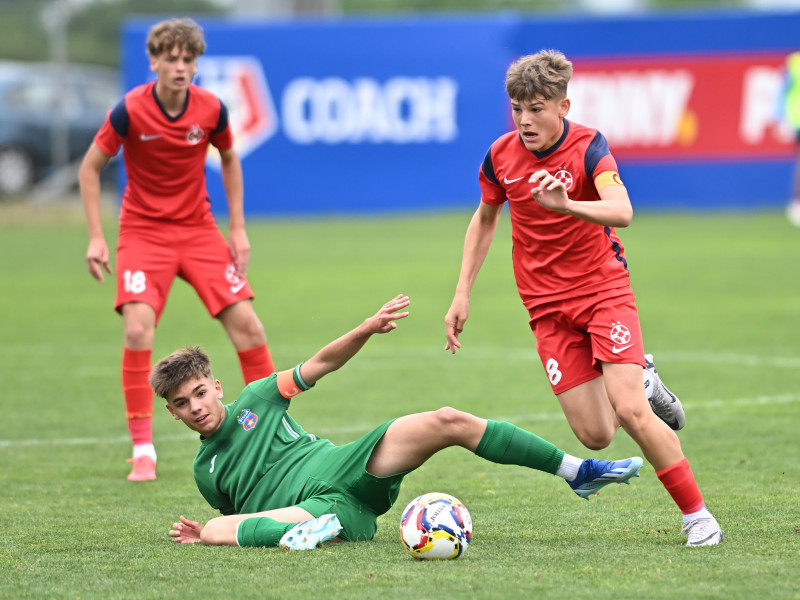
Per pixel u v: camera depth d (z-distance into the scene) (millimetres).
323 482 18203
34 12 171500
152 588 15242
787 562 16047
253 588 15102
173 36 24906
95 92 101625
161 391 18344
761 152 84688
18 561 17000
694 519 17594
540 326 20172
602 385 19953
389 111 90438
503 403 31797
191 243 26234
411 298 54656
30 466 25516
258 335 26516
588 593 14586
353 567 16188
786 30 83000
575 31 86562
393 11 179125
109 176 104312
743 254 66688
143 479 24172
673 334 42875
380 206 91562
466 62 89188
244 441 18719
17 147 96938
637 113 86125
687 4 176125
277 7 111062
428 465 24984
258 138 91000
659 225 80750
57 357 41031
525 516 19984
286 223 88688
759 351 38969
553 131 19031
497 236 81625
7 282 62406
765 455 24688
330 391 33938
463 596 14539
